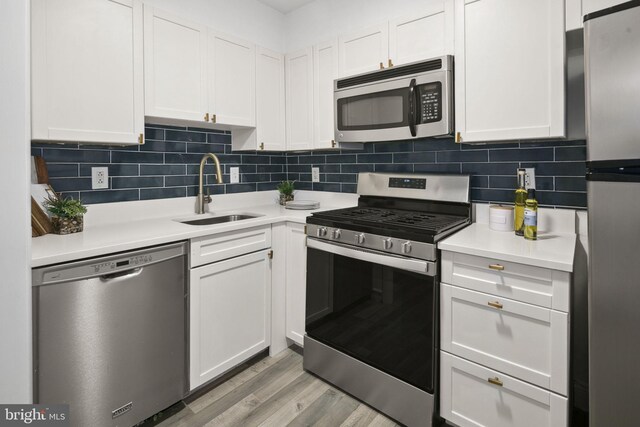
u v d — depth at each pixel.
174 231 1.64
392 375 1.62
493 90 1.59
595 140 1.04
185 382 1.67
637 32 0.96
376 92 1.99
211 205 2.42
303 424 1.59
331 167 2.65
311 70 2.38
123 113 1.68
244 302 1.95
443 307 1.49
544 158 1.73
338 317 1.83
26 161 0.70
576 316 1.64
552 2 1.43
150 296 1.50
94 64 1.58
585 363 1.63
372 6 2.28
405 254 1.54
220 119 2.14
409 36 1.89
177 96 1.91
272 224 2.09
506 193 1.85
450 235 1.61
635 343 1.01
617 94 0.99
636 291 1.00
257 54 2.36
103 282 1.35
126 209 1.96
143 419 1.50
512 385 1.32
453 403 1.49
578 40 1.47
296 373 1.99
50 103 1.45
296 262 2.12
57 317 1.24
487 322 1.38
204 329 1.74
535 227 1.49
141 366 1.49
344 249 1.77
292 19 2.74
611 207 1.03
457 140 1.70
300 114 2.47
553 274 1.22
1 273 0.67
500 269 1.32
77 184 1.78
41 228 1.54
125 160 1.96
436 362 1.51
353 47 2.13
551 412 1.24
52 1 1.45
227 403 1.73
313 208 2.49
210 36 2.07
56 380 1.25
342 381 1.81
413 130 1.83
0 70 0.66
